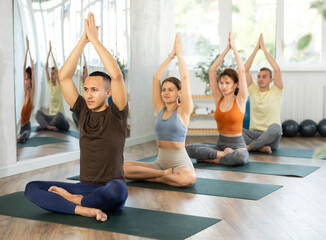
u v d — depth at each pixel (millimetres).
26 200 2746
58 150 4281
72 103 2459
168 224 2201
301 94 6516
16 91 3627
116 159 2361
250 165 4039
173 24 6832
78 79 4469
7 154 3588
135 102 5938
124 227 2143
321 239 1965
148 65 6219
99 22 4883
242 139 4160
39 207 2568
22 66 3674
